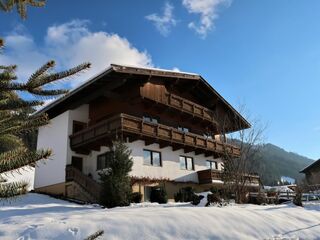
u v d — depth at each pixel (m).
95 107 22.48
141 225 8.68
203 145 23.44
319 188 24.77
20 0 3.62
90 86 19.55
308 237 9.89
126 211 10.61
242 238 8.95
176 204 15.98
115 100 21.17
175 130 21.39
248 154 18.67
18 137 2.73
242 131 19.67
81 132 20.20
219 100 25.89
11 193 2.03
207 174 23.09
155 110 22.47
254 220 10.38
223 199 16.12
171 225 8.91
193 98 26.44
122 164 15.51
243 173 17.80
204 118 24.88
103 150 20.47
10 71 2.59
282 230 10.08
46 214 11.16
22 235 7.93
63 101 20.83
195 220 9.43
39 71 2.29
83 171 20.91
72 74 2.31
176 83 22.78
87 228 8.25
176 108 22.45
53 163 21.23
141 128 18.92
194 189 22.47
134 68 18.78
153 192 18.88
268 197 19.64
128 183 15.38
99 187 16.97
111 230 8.27
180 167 22.72
